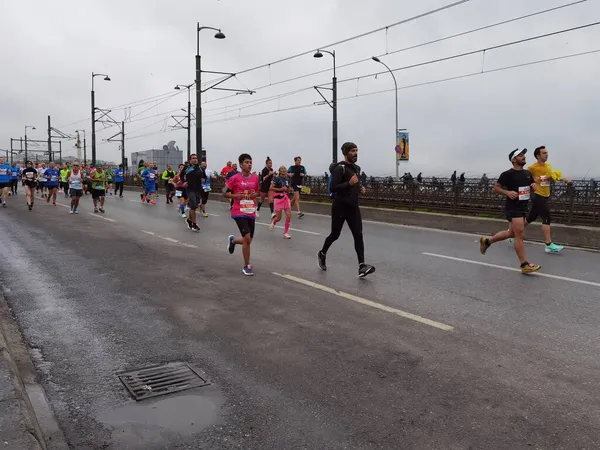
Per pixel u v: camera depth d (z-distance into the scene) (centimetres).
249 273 752
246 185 744
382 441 306
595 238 1012
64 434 316
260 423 328
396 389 374
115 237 1126
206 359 433
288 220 1157
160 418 335
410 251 972
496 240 822
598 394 364
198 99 2730
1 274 747
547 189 962
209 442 307
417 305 588
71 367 418
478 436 310
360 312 562
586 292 646
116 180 2727
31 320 536
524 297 623
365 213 1617
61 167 2964
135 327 515
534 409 342
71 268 791
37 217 1514
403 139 3697
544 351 445
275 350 452
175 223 1434
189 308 579
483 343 465
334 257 903
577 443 301
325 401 357
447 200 1473
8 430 278
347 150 745
